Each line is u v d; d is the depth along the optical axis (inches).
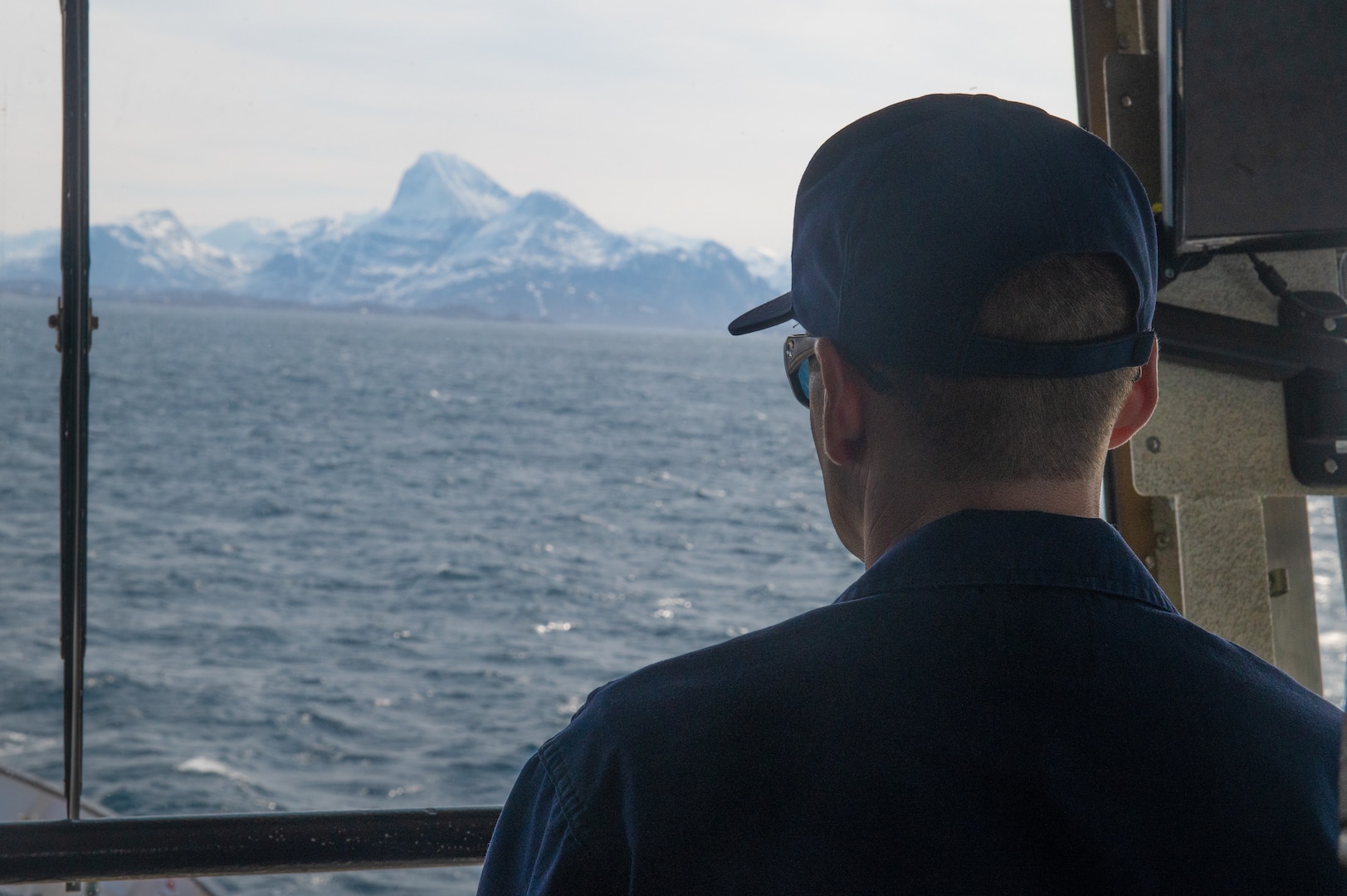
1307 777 28.0
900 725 27.5
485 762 586.6
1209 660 29.1
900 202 29.1
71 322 60.6
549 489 1619.1
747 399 3501.5
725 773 27.6
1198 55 55.0
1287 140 55.7
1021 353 28.2
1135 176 31.1
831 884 26.5
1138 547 66.6
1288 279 62.1
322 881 398.0
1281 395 63.1
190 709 639.8
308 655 768.9
